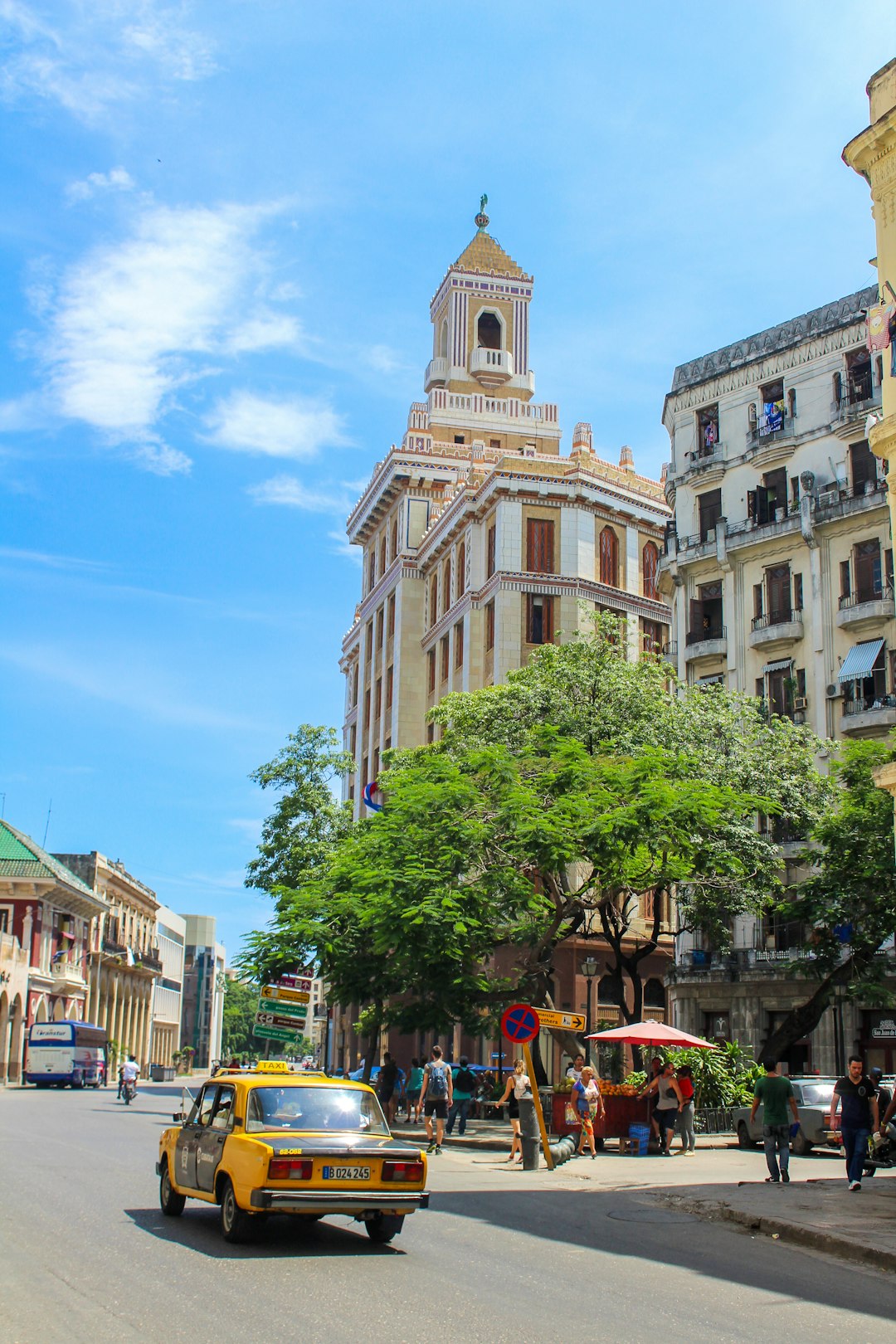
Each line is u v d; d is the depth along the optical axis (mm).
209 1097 14078
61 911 76875
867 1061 40844
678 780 30906
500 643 53875
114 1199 15758
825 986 33438
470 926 27625
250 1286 10312
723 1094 30484
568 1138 24766
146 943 109125
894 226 19719
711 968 44438
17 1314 9086
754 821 41969
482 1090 39594
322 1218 14555
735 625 46875
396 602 67188
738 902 34688
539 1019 22375
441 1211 15867
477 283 74125
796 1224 14242
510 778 29844
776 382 47781
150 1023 110562
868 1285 11570
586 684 36625
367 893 29641
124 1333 8578
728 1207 15734
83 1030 67688
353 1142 12641
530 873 34688
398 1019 29609
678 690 41625
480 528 57719
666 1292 10844
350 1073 45000
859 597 42938
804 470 45750
